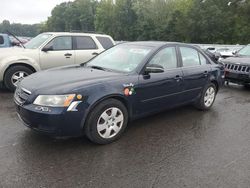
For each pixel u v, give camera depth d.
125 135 4.48
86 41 8.38
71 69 4.75
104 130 4.06
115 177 3.24
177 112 5.85
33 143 4.02
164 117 5.46
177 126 4.98
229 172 3.43
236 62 8.72
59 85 3.80
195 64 5.69
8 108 5.71
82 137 4.28
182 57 5.38
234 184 3.18
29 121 3.73
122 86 4.16
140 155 3.80
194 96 5.67
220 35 47.81
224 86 9.29
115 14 71.75
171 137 4.47
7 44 9.89
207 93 6.02
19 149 3.82
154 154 3.85
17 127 4.61
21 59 7.14
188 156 3.82
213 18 47.38
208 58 6.12
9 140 4.09
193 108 6.20
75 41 8.15
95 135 3.93
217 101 7.00
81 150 3.87
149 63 4.65
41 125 3.66
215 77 6.07
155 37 56.38
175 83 5.04
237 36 47.16
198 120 5.37
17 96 4.06
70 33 8.13
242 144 4.28
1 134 4.30
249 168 3.54
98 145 4.05
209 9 47.94
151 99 4.67
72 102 3.64
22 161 3.51
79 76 4.20
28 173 3.25
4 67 6.96
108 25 73.56
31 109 3.66
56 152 3.78
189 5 53.66
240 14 48.91
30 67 7.36
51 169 3.35
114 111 4.12
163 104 4.97
